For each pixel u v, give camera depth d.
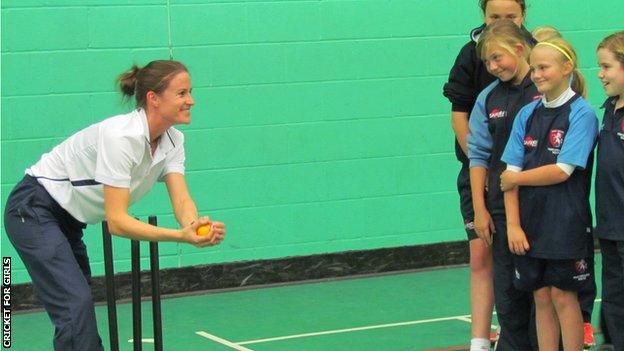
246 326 7.87
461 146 6.49
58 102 8.63
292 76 9.30
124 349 7.29
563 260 5.48
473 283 6.41
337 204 9.52
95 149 5.27
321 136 9.43
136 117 5.22
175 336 7.61
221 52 9.07
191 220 5.39
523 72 5.90
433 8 9.71
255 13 9.15
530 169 5.53
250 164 9.23
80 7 8.66
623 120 5.45
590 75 10.23
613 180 5.46
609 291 5.62
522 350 6.01
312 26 9.33
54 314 5.29
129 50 8.80
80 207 5.44
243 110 9.17
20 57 8.52
